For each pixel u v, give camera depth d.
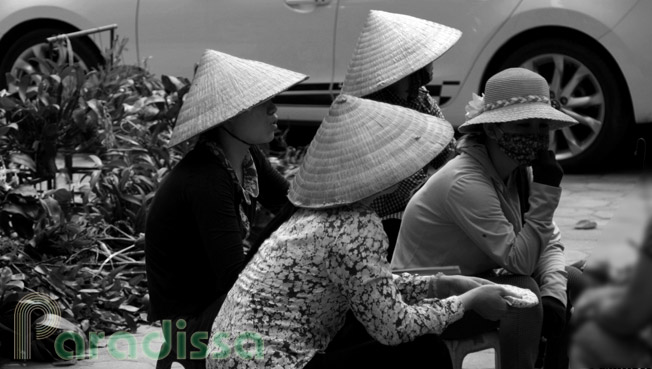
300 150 7.82
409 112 3.22
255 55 8.84
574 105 8.30
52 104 5.81
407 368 3.24
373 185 3.06
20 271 5.07
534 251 3.83
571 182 8.10
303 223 3.11
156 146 6.42
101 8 9.23
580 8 8.04
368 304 3.05
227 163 3.87
